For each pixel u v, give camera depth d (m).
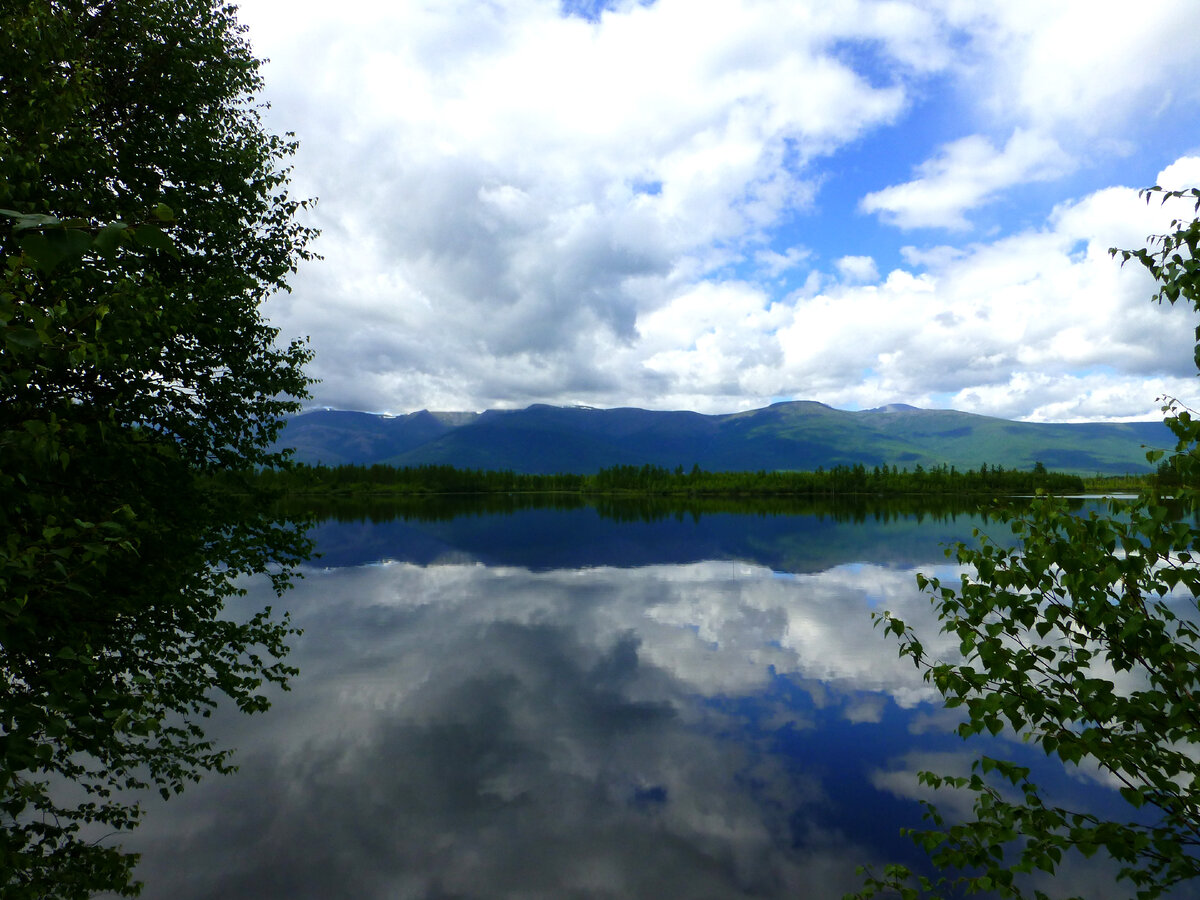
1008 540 42.94
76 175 10.44
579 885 8.53
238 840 9.45
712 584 31.64
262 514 13.97
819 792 11.09
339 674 17.47
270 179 14.80
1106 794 10.70
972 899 7.99
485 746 12.90
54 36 8.43
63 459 4.16
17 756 4.02
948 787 11.18
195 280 13.22
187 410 12.95
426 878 8.65
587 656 19.22
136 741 12.55
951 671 5.08
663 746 12.94
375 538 58.97
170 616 12.94
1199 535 4.25
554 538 58.84
